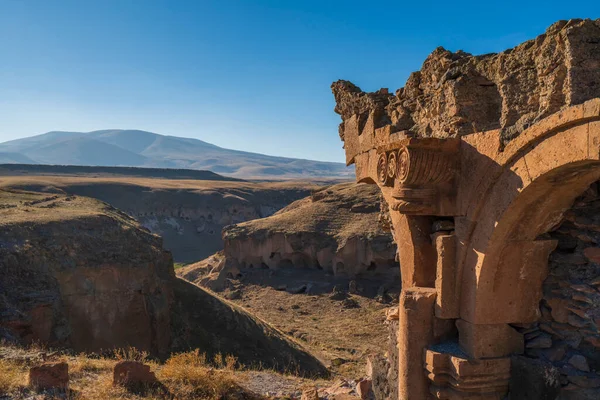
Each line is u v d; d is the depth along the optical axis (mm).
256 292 44188
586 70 4148
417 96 6867
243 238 50156
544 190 4543
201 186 121125
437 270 5590
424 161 5312
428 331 5637
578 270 5113
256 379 13336
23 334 18047
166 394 9977
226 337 26125
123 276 23641
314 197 56844
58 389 8555
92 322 21859
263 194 124062
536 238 5141
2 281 19266
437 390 5453
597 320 4879
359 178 8398
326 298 39688
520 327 5492
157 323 23891
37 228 23453
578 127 3859
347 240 43094
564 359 5125
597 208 4992
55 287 20766
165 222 100188
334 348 27703
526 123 4504
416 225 5906
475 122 5426
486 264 5090
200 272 54094
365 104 8508
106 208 36031
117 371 9805
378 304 36719
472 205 5184
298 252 47188
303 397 10570
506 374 5285
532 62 4703
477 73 5484
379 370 8617
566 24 4336
